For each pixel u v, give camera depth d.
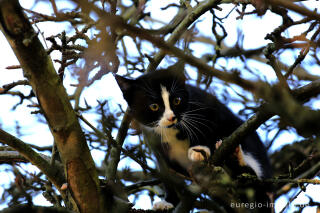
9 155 4.05
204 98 4.36
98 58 3.14
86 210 3.05
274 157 4.95
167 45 2.72
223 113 4.41
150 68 4.39
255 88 2.70
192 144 4.30
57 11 3.01
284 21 3.47
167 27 4.31
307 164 4.21
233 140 3.31
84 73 3.28
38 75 2.70
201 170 3.27
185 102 4.40
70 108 2.88
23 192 3.38
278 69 2.89
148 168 3.18
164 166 3.36
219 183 3.23
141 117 4.47
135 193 4.89
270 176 4.40
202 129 4.28
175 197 4.21
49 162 3.56
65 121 2.87
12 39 2.52
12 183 4.44
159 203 4.22
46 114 2.86
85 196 3.03
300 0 3.48
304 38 3.19
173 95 4.37
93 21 3.23
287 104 2.64
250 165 4.22
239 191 3.55
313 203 3.63
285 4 2.96
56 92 2.79
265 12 3.62
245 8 3.91
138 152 3.62
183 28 4.07
